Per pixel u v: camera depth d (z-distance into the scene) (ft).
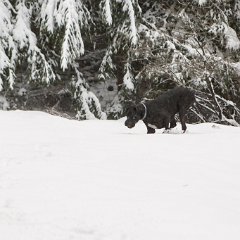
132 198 15.57
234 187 17.26
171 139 27.91
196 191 16.57
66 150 24.31
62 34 51.08
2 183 17.65
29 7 53.52
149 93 56.65
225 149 24.63
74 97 56.65
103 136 30.25
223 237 12.25
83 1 56.85
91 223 13.15
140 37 56.49
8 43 51.44
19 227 12.82
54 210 14.30
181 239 12.06
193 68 53.36
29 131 32.50
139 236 12.25
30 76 52.54
